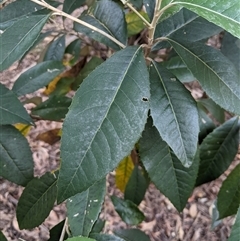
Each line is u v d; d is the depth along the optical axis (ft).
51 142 1.68
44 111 1.24
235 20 0.60
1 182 2.22
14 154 1.09
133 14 1.36
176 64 1.10
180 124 0.81
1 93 1.02
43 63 1.26
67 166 0.70
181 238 2.10
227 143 1.07
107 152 0.70
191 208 2.19
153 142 0.91
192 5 0.64
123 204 1.28
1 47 0.81
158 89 0.82
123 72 0.73
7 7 1.01
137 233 1.24
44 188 1.05
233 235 0.75
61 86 1.63
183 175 0.93
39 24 0.82
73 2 1.25
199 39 0.97
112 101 0.71
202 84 0.79
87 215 0.87
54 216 2.11
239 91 0.79
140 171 1.45
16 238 2.04
